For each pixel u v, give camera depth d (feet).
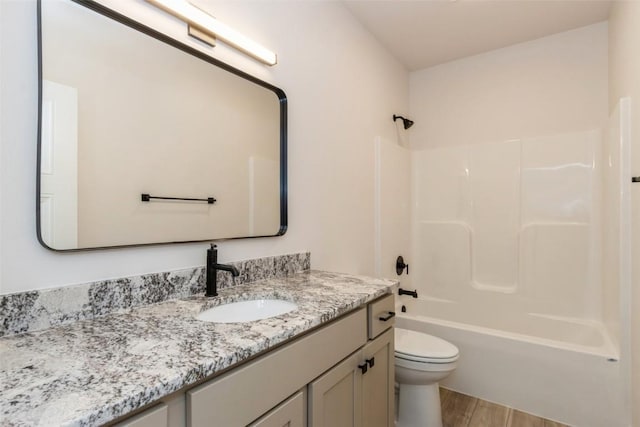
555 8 7.26
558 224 8.29
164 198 3.77
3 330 2.57
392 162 8.89
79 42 3.09
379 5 7.04
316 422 3.23
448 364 5.56
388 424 4.81
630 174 5.64
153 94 3.69
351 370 3.87
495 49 9.10
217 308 3.76
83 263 3.08
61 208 2.94
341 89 6.91
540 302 8.45
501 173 9.04
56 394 1.76
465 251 9.43
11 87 2.68
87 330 2.76
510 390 6.62
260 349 2.56
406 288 9.60
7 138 2.65
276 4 5.28
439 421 5.91
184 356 2.27
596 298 7.82
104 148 3.26
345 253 6.93
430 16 7.47
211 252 3.99
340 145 6.84
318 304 3.61
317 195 6.15
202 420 2.22
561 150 8.30
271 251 5.17
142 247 3.55
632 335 5.50
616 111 6.10
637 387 5.15
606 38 7.80
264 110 5.07
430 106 10.15
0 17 2.63
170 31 3.84
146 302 3.51
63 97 2.98
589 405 5.87
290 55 5.56
